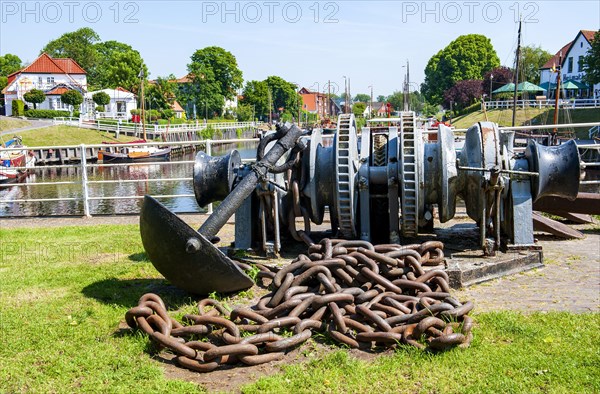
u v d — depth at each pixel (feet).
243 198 20.90
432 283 19.21
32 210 73.15
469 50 308.81
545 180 22.99
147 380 14.32
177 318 18.33
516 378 13.67
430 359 14.66
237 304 19.42
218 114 366.22
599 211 30.04
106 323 18.22
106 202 78.79
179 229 17.81
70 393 13.78
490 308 18.56
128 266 25.35
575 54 233.76
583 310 18.19
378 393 13.41
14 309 19.74
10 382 14.44
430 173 22.61
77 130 201.16
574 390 13.08
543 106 191.72
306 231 23.95
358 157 24.16
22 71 272.92
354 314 17.03
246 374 14.69
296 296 17.52
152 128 223.71
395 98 406.62
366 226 23.73
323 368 14.62
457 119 232.32
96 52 398.62
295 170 23.49
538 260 23.52
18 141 151.74
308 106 479.82
